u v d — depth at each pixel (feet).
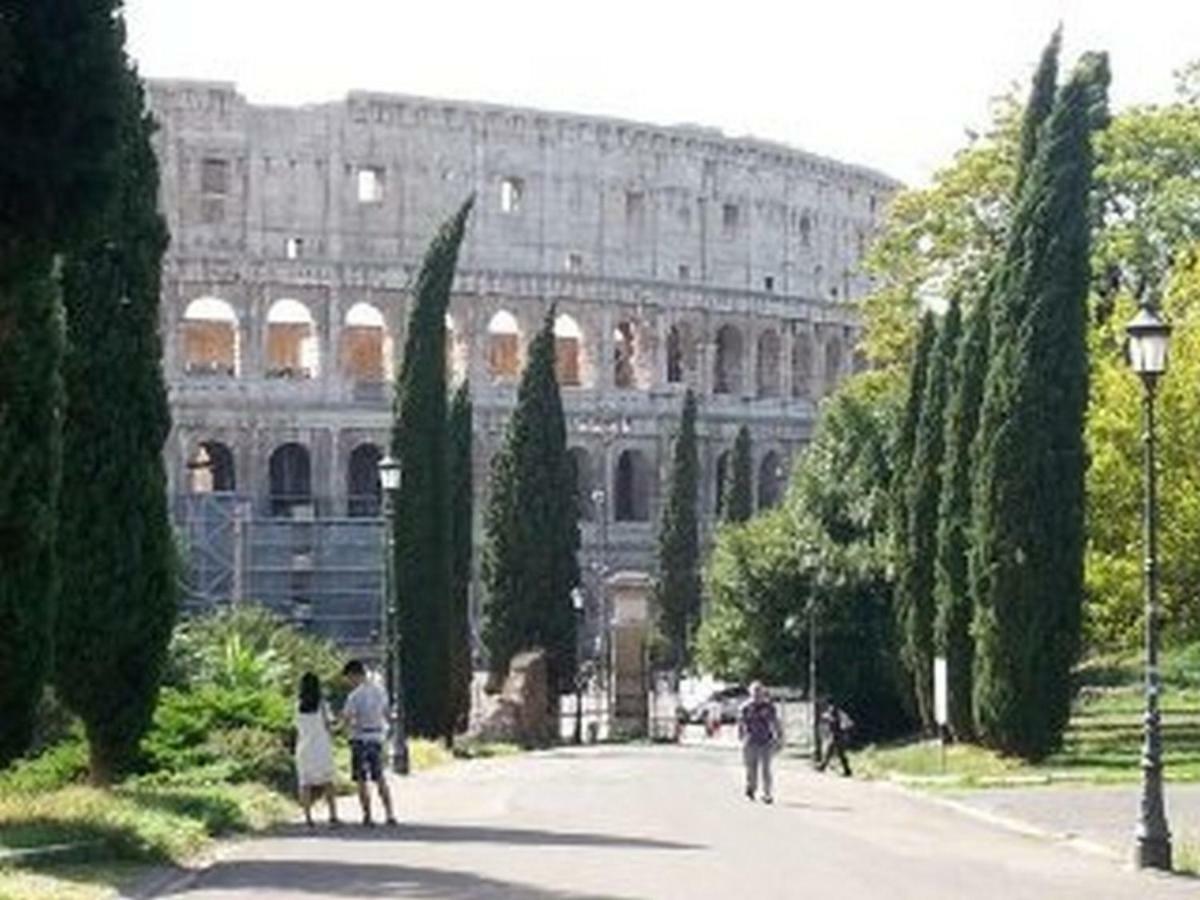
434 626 289.33
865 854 124.26
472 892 96.37
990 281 237.86
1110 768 208.95
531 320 552.41
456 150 561.02
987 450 215.51
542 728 340.59
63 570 131.13
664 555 467.93
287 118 545.44
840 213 631.15
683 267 590.96
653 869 109.70
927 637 252.83
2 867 98.58
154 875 101.81
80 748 144.77
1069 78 213.05
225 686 197.67
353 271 531.91
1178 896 106.93
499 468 366.22
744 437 491.31
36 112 84.99
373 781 152.97
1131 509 232.53
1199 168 328.29
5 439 108.27
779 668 304.91
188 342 550.36
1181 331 237.25
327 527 344.49
